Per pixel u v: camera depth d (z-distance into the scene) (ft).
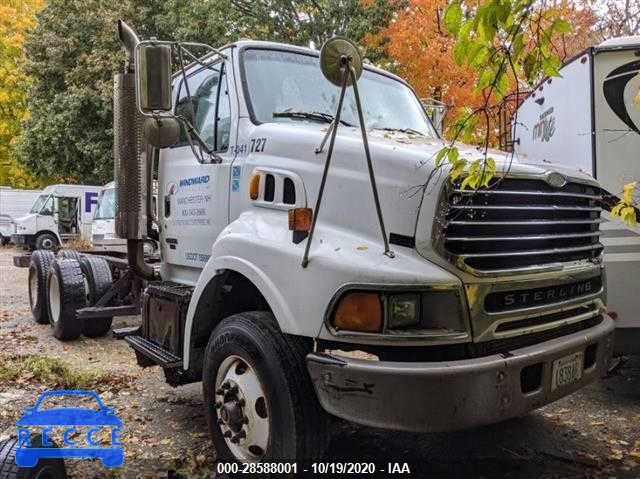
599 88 16.99
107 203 53.83
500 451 13.61
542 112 20.59
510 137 16.92
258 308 12.91
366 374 9.35
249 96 13.92
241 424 11.35
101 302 23.50
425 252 9.66
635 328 16.83
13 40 93.30
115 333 17.67
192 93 16.20
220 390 11.76
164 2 60.34
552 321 11.28
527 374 10.38
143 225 17.25
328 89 15.07
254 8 52.60
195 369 13.46
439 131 18.28
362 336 9.48
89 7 64.69
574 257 11.89
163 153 17.13
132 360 21.80
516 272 10.25
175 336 14.42
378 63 44.65
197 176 15.05
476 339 9.83
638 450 13.71
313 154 11.52
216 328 12.19
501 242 10.31
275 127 12.80
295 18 52.26
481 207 9.95
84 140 65.72
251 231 11.88
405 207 9.89
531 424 15.23
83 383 18.33
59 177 78.64
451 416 9.24
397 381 9.19
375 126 15.20
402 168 10.12
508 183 10.41
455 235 9.81
